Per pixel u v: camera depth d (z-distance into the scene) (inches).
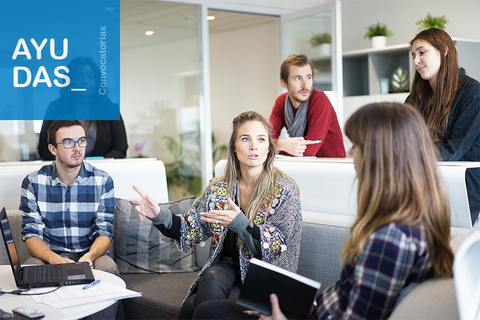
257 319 60.1
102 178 97.8
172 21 193.8
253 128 77.5
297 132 125.8
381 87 204.5
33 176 95.2
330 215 85.0
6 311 60.4
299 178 93.0
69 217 96.0
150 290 90.6
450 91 85.1
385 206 46.8
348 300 48.4
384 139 47.1
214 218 77.0
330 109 124.6
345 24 234.8
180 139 197.2
